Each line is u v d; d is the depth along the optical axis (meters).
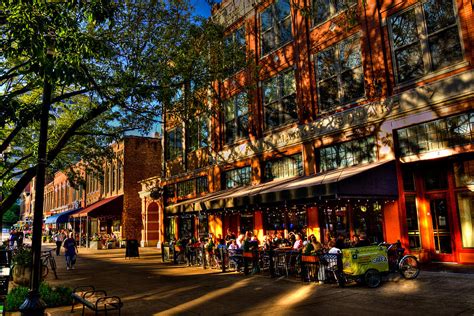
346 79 14.98
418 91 12.24
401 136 12.86
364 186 11.64
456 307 7.53
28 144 16.42
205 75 15.23
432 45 12.35
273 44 18.78
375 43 13.80
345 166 14.57
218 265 16.36
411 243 12.93
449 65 11.85
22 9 7.12
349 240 13.39
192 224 24.48
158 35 13.56
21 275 12.85
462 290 8.86
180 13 14.69
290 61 17.42
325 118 15.21
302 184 13.15
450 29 11.94
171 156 27.17
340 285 10.30
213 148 22.14
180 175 25.22
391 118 12.95
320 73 16.05
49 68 6.97
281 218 17.25
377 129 13.34
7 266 9.59
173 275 14.45
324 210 15.23
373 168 11.98
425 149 12.18
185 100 15.01
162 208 27.61
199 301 9.48
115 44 12.33
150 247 30.89
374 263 10.11
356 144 14.31
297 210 16.39
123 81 11.95
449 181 12.41
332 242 12.81
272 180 17.97
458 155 11.45
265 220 18.16
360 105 14.04
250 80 19.22
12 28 7.36
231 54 16.20
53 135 16.20
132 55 12.71
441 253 12.48
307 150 15.98
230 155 20.58
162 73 13.25
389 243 12.06
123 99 11.98
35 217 7.02
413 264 10.84
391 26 13.52
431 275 10.74
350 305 8.27
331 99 15.50
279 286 11.06
